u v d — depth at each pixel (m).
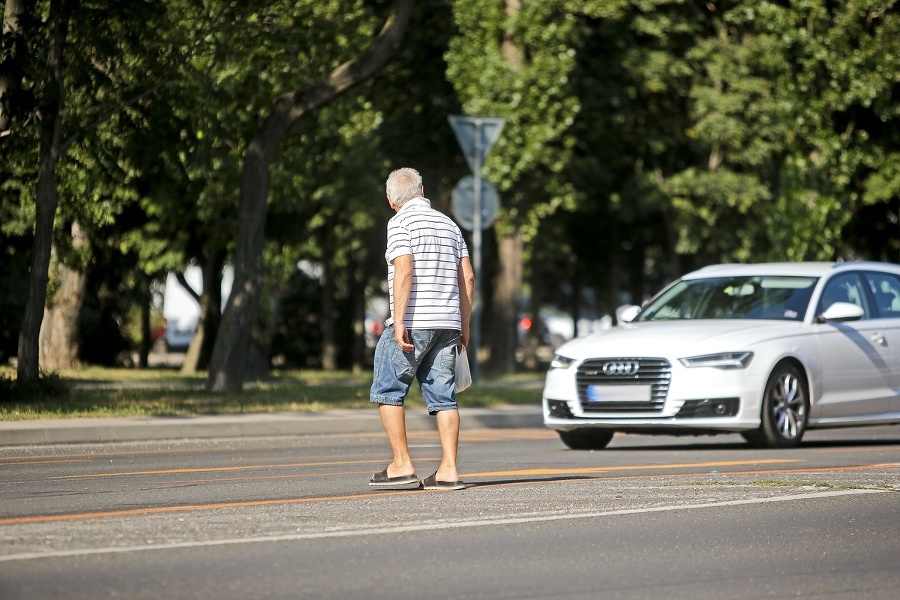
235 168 79.81
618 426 40.53
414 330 27.89
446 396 28.28
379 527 22.72
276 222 100.75
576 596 17.72
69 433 47.47
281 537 21.58
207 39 63.47
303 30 65.56
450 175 116.69
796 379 41.97
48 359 103.00
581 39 111.94
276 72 67.69
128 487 29.73
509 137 100.44
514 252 112.75
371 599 17.33
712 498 26.75
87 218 78.19
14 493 28.41
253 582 18.17
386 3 105.31
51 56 55.97
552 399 41.97
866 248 130.12
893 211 123.69
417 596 17.56
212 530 22.14
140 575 18.42
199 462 37.56
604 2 102.50
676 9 118.81
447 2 108.56
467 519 23.72
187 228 97.31
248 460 38.31
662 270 160.88
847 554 21.06
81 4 56.56
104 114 60.47
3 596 17.05
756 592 18.12
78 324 103.69
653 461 36.69
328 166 96.69
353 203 102.69
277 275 100.81
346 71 66.88
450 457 28.38
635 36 120.81
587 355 41.38
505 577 18.88
